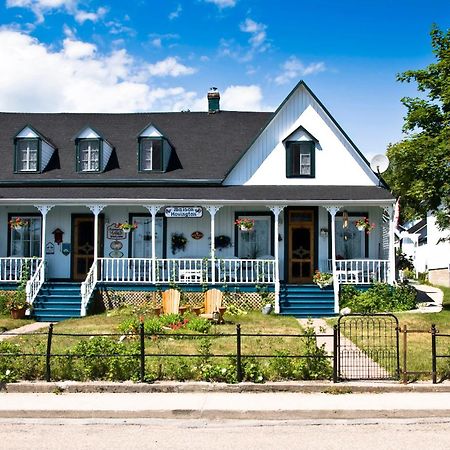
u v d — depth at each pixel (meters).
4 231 25.28
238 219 24.59
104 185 25.09
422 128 21.66
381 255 24.83
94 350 11.27
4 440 8.38
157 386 10.53
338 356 10.99
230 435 8.58
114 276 24.88
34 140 25.62
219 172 25.44
